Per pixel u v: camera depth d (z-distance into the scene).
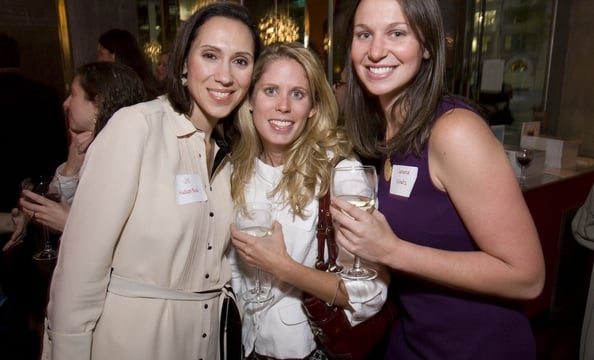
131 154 1.04
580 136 4.14
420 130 1.03
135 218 1.08
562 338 2.86
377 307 1.25
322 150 1.39
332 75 4.65
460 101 1.03
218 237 1.27
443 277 0.96
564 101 4.22
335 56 4.62
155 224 1.09
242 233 1.16
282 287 1.33
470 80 4.20
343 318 1.25
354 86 1.33
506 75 4.20
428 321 1.14
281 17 5.38
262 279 1.34
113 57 3.05
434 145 1.00
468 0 4.02
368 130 1.36
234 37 1.16
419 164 1.05
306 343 1.35
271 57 1.36
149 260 1.11
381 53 1.02
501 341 1.08
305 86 1.36
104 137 1.05
